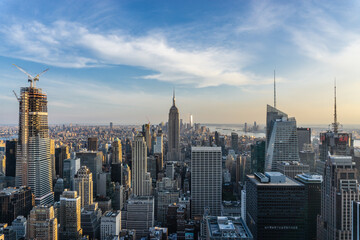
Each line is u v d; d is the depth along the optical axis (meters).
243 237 193.75
